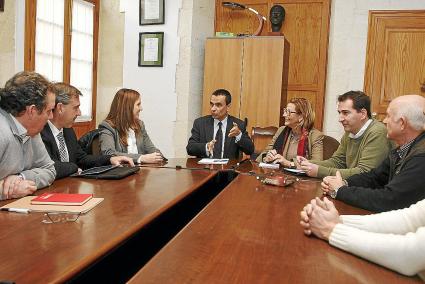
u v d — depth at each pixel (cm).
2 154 162
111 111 305
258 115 434
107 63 496
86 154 271
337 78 439
